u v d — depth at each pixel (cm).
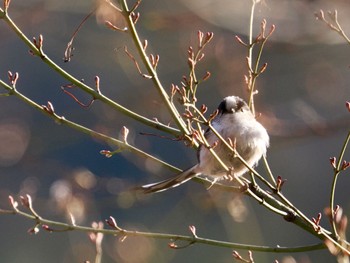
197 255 1559
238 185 789
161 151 1630
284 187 1833
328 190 1848
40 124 1448
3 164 1330
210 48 1296
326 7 1298
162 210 1655
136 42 721
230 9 1277
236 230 1210
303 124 1224
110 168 1803
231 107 814
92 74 1706
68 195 1117
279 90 1456
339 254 693
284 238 1694
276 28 1319
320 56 1398
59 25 1348
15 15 1301
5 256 1767
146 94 1307
